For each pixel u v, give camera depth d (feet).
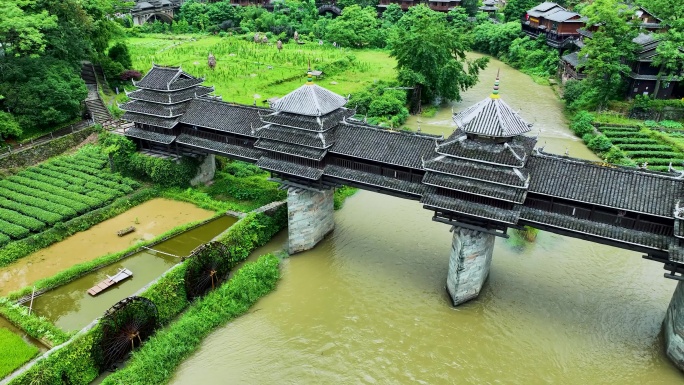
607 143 226.99
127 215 170.71
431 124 273.95
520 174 116.37
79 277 137.59
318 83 303.89
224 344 121.70
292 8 442.50
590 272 147.54
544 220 118.32
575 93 282.15
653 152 219.20
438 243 162.81
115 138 190.08
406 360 118.32
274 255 153.99
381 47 409.28
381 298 138.10
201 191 187.11
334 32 396.37
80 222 161.38
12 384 98.43
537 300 136.05
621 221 113.19
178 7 476.13
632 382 111.14
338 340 124.06
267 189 185.68
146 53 344.08
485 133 116.98
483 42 433.89
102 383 104.78
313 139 142.72
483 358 118.73
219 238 146.61
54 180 184.85
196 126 175.73
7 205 166.71
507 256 155.33
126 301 115.03
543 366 115.96
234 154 165.17
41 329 115.24
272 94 273.75
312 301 136.98
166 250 150.00
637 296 137.39
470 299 135.64
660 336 123.13
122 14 394.11
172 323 125.80
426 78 289.12
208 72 305.53
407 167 134.00
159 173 182.60
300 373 114.42
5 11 193.06
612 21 255.29
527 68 374.63
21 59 204.74
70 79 219.41
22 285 133.90
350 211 182.50
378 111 265.34
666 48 245.86
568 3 425.69
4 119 193.88
